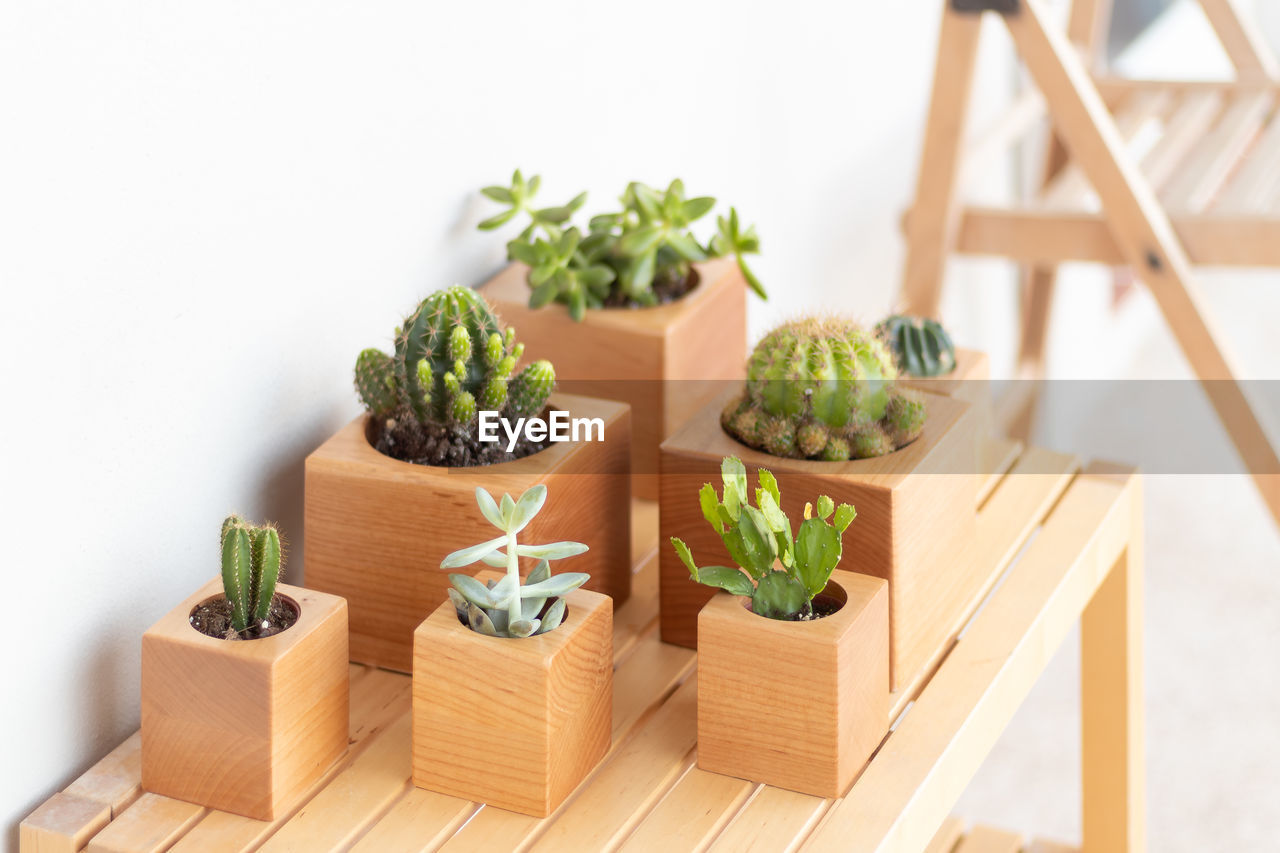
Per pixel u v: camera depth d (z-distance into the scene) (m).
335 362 0.99
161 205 0.81
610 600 0.79
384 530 0.86
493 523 0.75
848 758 0.78
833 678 0.74
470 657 0.74
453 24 1.04
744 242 1.10
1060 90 1.54
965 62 1.58
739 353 1.18
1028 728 1.95
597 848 0.74
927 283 1.70
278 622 0.78
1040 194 2.02
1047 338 2.33
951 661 0.92
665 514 0.89
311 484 0.87
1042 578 1.02
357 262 0.99
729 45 1.45
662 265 1.12
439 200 1.07
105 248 0.78
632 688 0.88
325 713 0.79
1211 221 1.59
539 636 0.75
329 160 0.94
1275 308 3.27
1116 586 1.21
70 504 0.79
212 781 0.76
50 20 0.72
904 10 1.87
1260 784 1.82
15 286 0.73
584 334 1.05
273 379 0.93
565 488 0.86
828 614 0.78
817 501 0.81
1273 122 2.00
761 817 0.76
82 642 0.81
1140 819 1.29
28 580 0.77
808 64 1.62
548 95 1.17
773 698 0.76
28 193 0.73
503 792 0.76
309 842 0.74
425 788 0.78
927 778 0.79
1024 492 1.14
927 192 1.66
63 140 0.74
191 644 0.74
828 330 0.88
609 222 1.10
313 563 0.89
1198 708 1.98
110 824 0.76
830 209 1.75
